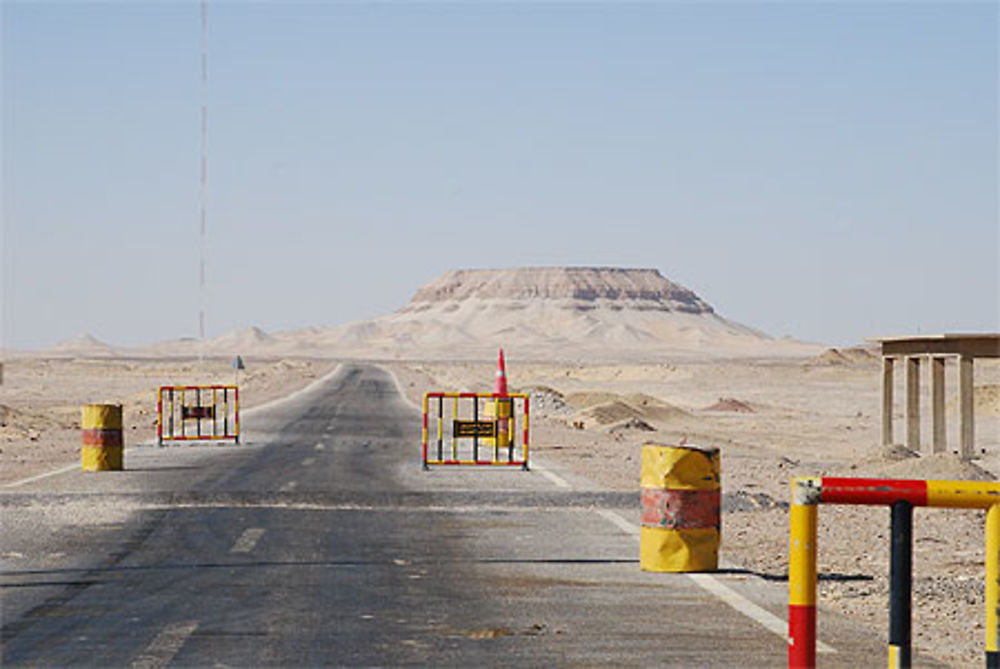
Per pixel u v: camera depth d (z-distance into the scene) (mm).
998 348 50156
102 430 38375
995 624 11547
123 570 20281
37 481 34812
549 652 14656
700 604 17703
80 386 152000
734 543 24547
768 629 16031
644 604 17672
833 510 30156
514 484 35219
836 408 114562
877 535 25938
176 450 47625
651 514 20531
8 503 29516
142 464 41062
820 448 63281
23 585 18859
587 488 34094
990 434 71312
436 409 82938
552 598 18078
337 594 18266
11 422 62844
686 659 14359
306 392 114375
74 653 14422
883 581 20359
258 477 36500
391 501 30734
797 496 11633
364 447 49531
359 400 96875
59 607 17156
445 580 19531
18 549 22484
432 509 29203
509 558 21812
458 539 24172
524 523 26750
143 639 15188
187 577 19641
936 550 24219
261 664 13961
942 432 52594
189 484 34188
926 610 17969
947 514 29047
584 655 14516
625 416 78812
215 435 51844
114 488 32969
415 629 15883
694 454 20578
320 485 34312
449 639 15320
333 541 23766
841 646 15219
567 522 26938
